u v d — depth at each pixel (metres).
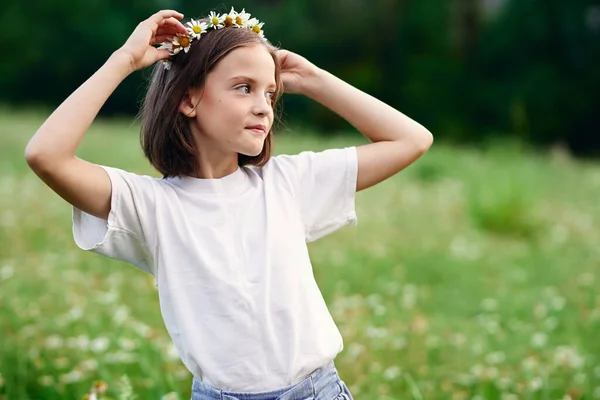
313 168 1.98
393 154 2.02
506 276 5.87
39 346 3.70
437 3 24.98
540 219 7.90
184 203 1.84
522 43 23.52
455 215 8.20
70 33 24.64
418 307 4.95
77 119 1.72
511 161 11.00
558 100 22.81
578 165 12.87
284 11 25.89
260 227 1.84
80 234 1.83
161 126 1.85
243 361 1.74
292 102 23.50
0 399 3.07
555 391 3.39
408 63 24.84
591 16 23.06
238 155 1.95
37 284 4.82
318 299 1.86
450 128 23.45
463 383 3.51
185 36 1.84
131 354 3.52
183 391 3.30
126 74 1.80
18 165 8.95
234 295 1.76
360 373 3.54
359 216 7.90
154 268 1.86
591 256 6.65
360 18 25.53
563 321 4.58
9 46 24.55
